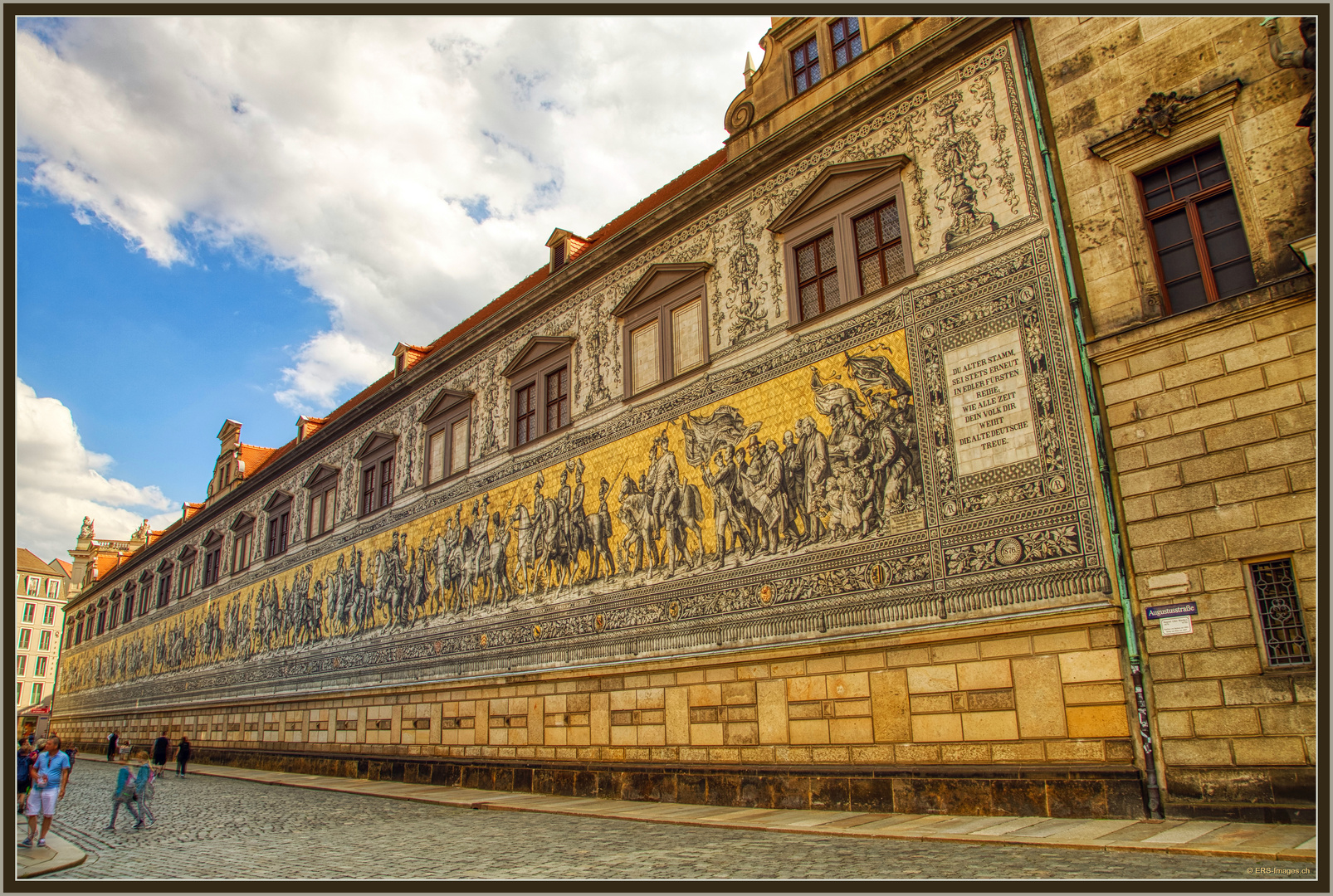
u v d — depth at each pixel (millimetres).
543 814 17906
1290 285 12102
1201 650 12109
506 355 27734
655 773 18844
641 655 20094
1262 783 11305
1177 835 10508
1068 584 13453
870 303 17156
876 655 15516
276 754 35750
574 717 21531
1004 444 14656
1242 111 13117
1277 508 11844
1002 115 15875
